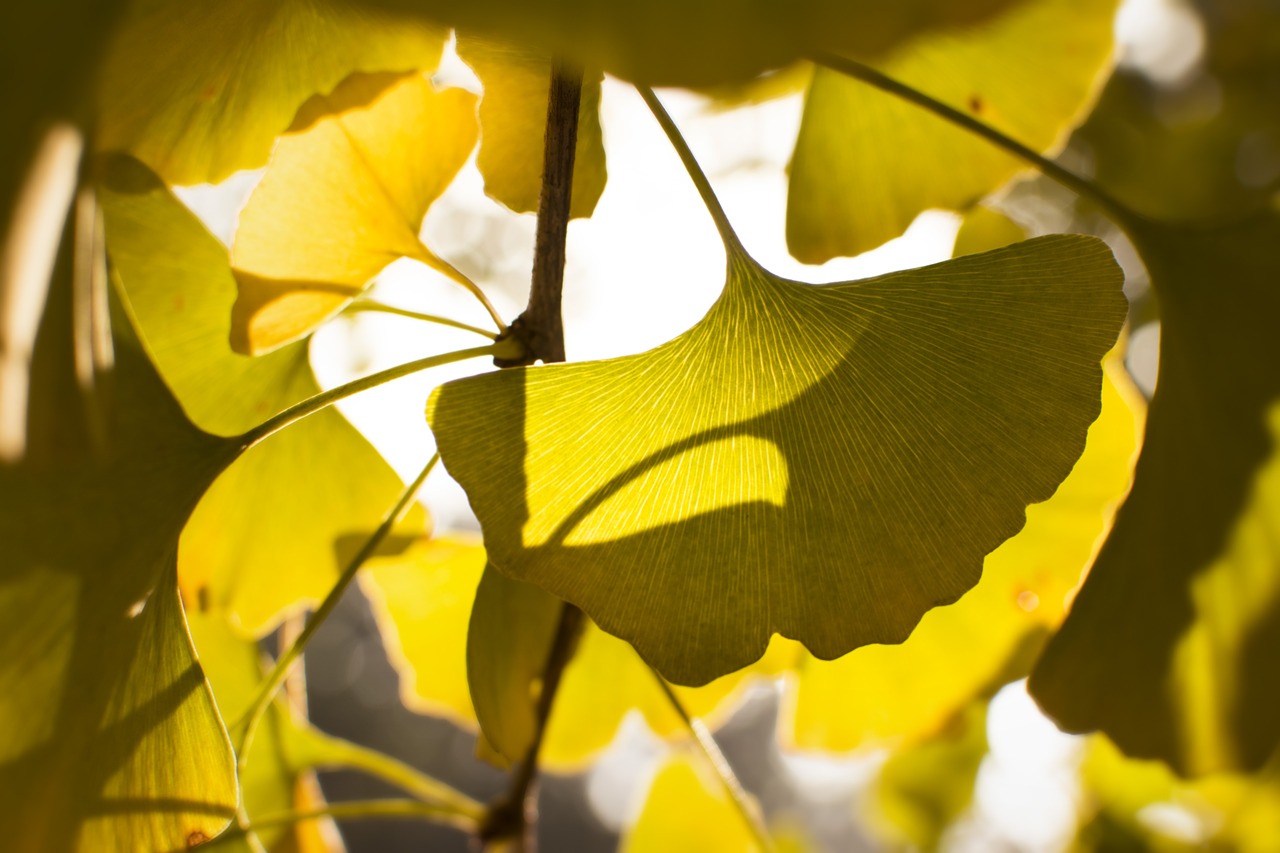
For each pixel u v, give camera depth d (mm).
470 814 257
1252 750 245
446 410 203
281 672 230
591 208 231
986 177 269
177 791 201
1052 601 270
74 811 193
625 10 154
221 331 243
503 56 217
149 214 232
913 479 201
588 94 223
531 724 228
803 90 274
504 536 199
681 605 199
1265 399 241
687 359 207
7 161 160
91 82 163
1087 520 267
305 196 221
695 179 209
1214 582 245
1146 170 536
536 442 203
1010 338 203
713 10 154
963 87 265
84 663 194
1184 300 241
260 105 224
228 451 208
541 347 217
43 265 160
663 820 343
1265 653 245
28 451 159
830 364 205
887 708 281
